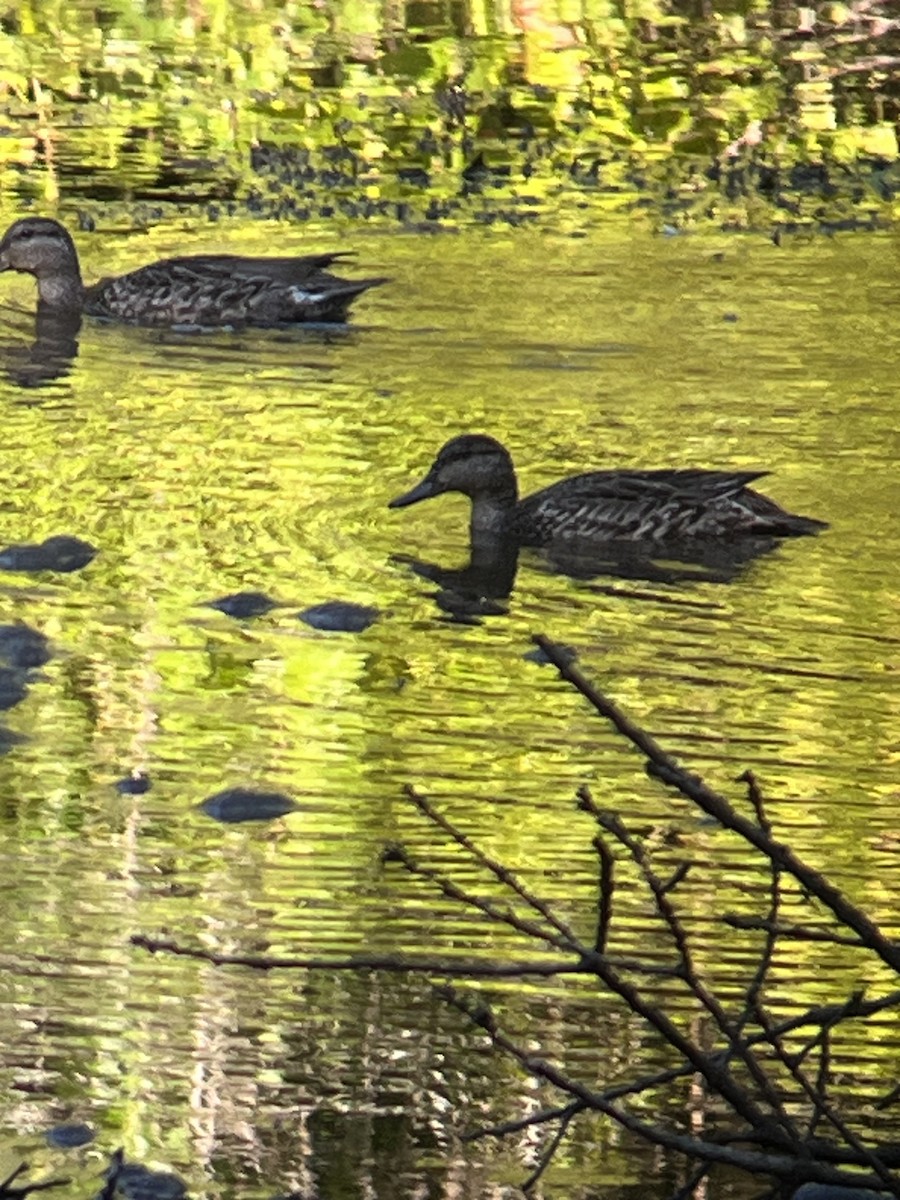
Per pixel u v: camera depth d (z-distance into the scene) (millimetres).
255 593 14609
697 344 20375
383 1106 8750
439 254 23562
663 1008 9492
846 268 23109
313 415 18641
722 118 29141
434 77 30516
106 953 9828
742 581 15195
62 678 13070
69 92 29578
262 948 9898
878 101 29844
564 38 32188
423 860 10820
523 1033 9281
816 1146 7699
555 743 12344
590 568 15539
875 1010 7699
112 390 19375
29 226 22312
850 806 11570
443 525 16359
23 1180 8188
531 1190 8219
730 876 10727
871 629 14227
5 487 16641
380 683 13219
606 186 26500
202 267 21875
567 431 18141
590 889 10555
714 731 12570
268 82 30156
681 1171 8383
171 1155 8375
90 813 11234
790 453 17594
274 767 11875
